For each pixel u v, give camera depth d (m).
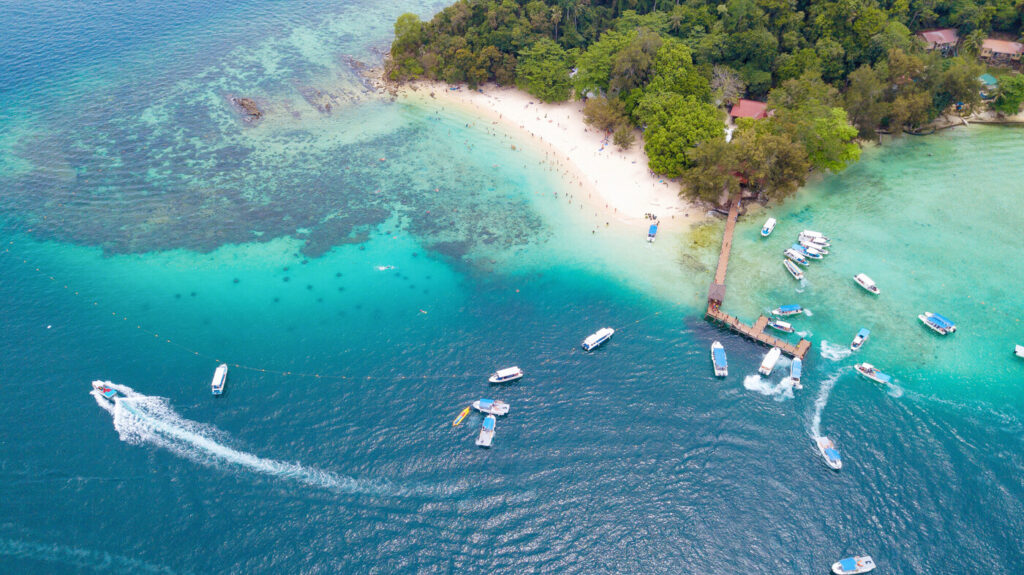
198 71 190.25
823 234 132.62
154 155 153.75
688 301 117.81
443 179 149.50
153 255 125.25
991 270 123.25
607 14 183.75
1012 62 175.62
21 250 124.81
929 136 161.88
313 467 89.56
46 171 146.50
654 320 113.88
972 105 156.62
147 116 168.25
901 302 116.69
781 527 83.69
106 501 84.56
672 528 83.69
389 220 136.88
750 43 161.25
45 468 87.94
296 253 127.44
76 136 159.00
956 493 86.75
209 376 101.69
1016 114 167.12
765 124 139.88
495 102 177.62
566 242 131.12
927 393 100.12
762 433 94.75
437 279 122.00
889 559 80.25
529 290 119.88
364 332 110.31
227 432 93.50
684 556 81.00
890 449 92.31
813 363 105.56
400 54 188.75
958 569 79.25
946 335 109.88
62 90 178.00
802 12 167.38
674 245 130.00
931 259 126.12
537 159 155.38
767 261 126.06
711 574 79.38
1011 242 129.75
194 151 156.00
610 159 153.88
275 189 145.00
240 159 154.12
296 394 99.12
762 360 106.12
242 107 173.50
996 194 142.38
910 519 84.19
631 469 90.12
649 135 146.38
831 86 155.25
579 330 111.75
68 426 93.31
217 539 81.38
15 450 89.94
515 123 168.75
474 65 178.88
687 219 136.38
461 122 170.00
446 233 133.62
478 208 140.50
